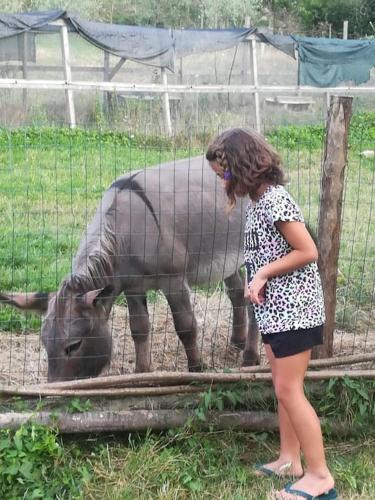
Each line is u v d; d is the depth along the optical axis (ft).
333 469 13.15
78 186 29.37
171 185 16.46
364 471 13.12
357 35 87.61
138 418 13.46
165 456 12.98
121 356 17.97
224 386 13.92
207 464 13.25
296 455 13.07
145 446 13.12
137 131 42.27
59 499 12.09
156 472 12.76
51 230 25.29
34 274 22.00
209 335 19.40
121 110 47.93
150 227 15.70
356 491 12.69
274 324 11.85
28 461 12.34
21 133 37.52
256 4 85.10
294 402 12.01
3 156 33.47
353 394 14.15
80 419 13.17
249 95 55.62
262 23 84.94
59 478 12.48
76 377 14.52
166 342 18.80
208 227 16.76
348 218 28.32
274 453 13.74
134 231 15.60
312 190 30.66
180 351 18.31
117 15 79.66
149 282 16.14
